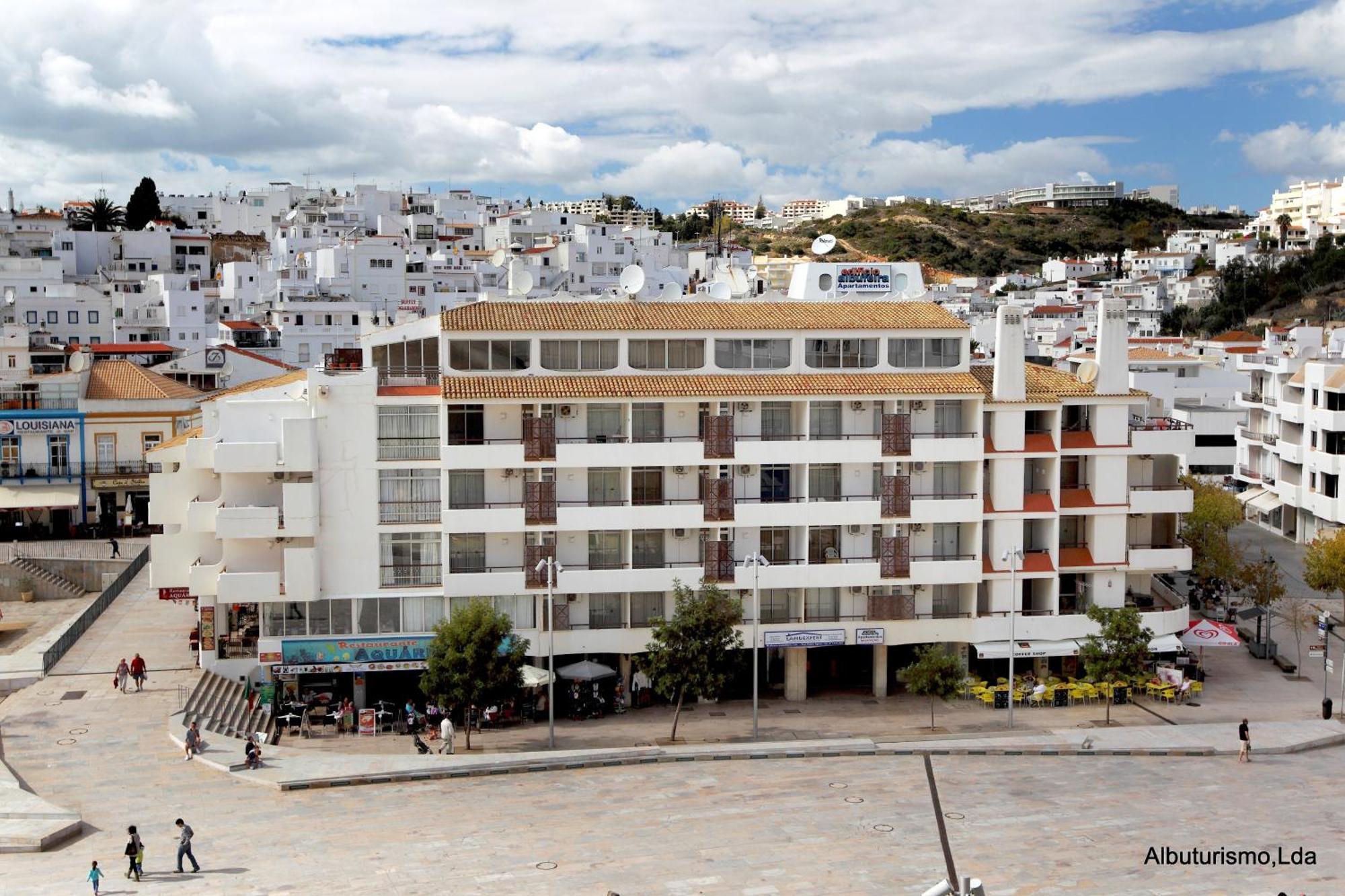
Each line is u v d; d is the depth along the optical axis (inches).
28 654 2839.6
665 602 2822.3
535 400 2664.9
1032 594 3038.9
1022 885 1715.1
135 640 2967.5
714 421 2758.4
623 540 2790.4
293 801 2103.8
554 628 2743.6
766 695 2947.8
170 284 7101.4
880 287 3316.9
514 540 2753.4
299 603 2672.2
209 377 4793.3
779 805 2097.7
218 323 6540.4
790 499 2849.4
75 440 3954.2
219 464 2620.6
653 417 2797.7
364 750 2475.4
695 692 2593.5
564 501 2773.1
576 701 2773.1
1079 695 2866.6
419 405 2674.7
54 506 3863.2
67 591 3631.9
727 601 2657.5
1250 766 2386.8
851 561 2851.9
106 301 6353.3
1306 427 4645.7
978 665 3024.1
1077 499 2979.8
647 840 1905.8
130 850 1704.0
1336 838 1920.5
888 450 2824.8
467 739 2503.7
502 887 1696.6
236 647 2800.2
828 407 2861.7
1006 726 2711.6
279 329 6087.6
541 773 2321.6
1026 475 2999.5
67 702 2532.0
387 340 2773.1
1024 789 2202.3
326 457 2652.6
